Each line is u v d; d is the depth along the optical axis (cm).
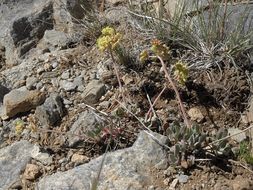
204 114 49
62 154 48
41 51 60
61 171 46
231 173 43
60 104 52
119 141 47
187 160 44
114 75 53
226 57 52
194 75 51
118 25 59
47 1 64
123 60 53
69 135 49
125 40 56
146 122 47
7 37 63
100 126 47
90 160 47
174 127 45
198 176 43
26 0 67
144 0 60
